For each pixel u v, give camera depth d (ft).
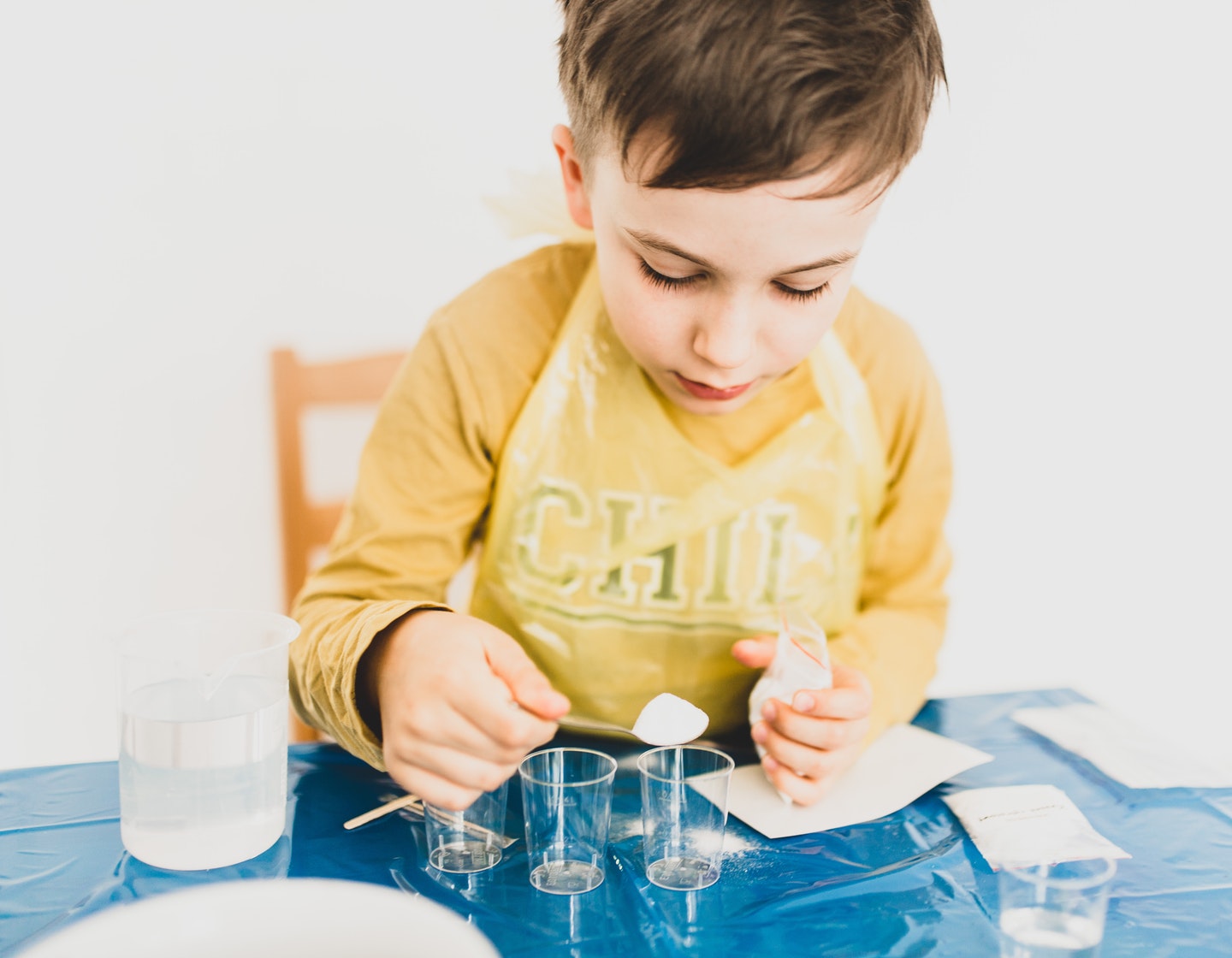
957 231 6.58
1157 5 6.34
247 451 6.33
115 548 6.25
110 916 1.26
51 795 2.43
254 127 6.11
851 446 3.19
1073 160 6.51
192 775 2.02
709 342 2.24
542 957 1.79
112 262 6.04
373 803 2.40
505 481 3.17
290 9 6.05
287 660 2.20
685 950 1.82
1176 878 2.11
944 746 2.77
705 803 2.03
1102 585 6.88
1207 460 6.73
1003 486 6.79
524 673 2.12
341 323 6.36
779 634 2.76
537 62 6.33
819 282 2.25
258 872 2.05
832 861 2.16
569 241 3.27
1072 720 3.03
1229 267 6.56
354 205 6.28
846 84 1.96
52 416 6.07
